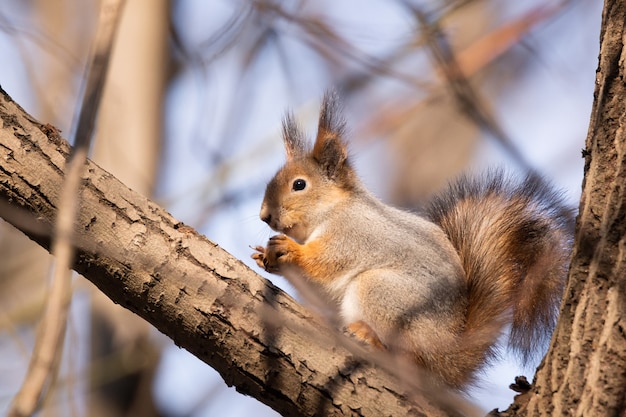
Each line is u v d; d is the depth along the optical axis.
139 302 7.43
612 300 6.79
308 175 11.41
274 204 11.35
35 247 14.57
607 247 6.92
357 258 10.66
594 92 7.53
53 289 4.40
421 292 10.14
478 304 10.20
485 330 10.00
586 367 6.74
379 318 10.19
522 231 10.45
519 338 9.99
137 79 13.92
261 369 7.34
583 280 6.98
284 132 12.23
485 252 10.38
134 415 13.12
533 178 11.03
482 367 9.91
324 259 10.72
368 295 10.27
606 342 6.72
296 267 10.71
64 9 15.45
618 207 6.96
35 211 7.26
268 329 7.40
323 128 11.71
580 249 7.06
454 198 11.21
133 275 7.35
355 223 10.84
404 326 10.09
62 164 7.36
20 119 7.49
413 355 9.98
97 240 7.33
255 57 14.85
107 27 5.35
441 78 15.96
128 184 13.31
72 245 6.91
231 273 7.59
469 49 15.62
